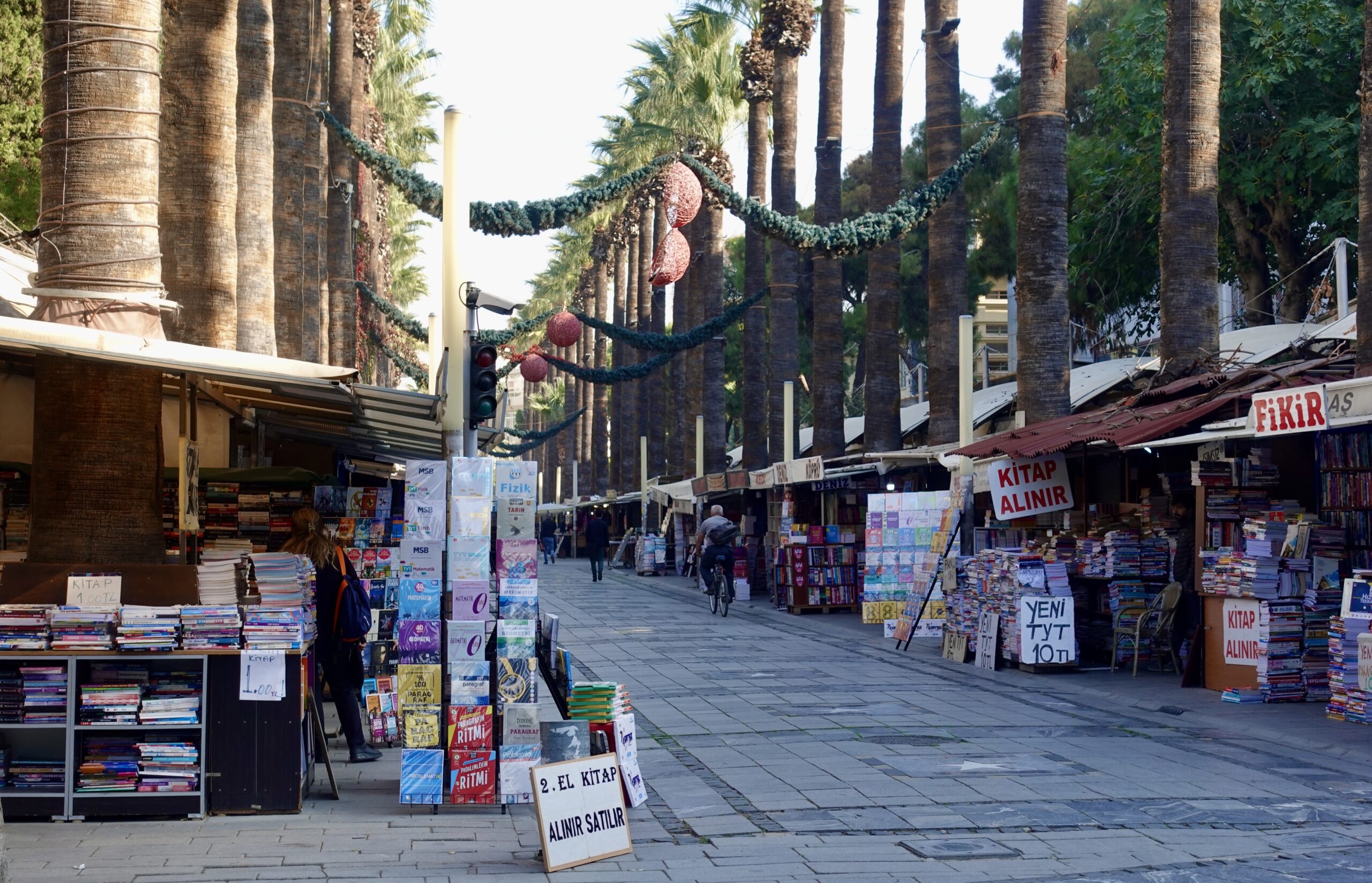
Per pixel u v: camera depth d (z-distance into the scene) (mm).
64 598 7348
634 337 23234
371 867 6316
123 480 8070
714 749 9875
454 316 10156
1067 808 7742
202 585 7434
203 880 5977
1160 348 16453
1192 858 6547
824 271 28500
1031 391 18094
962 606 16328
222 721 7441
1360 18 22453
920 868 6371
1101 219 26312
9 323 6781
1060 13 18125
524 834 7098
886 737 10398
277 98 19469
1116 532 14930
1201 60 16047
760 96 33375
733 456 46438
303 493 11906
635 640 18828
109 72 8102
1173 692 12867
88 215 8039
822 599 24031
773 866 6430
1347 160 21797
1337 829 7195
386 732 9852
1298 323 19625
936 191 14695
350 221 29047
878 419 25281
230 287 12375
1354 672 10930
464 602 7777
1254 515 13148
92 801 7270
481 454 17922
